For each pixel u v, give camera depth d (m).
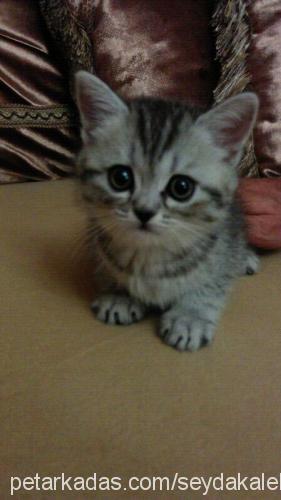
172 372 0.21
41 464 0.17
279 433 0.19
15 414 0.19
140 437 0.18
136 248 0.23
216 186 0.22
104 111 0.23
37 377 0.21
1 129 0.39
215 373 0.21
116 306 0.24
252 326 0.24
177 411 0.19
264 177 0.35
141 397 0.20
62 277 0.28
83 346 0.23
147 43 0.37
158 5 0.37
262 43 0.34
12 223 0.33
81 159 0.24
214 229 0.24
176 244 0.23
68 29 0.38
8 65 0.39
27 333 0.23
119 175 0.22
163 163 0.21
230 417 0.19
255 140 0.35
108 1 0.37
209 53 0.37
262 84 0.34
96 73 0.38
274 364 0.22
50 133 0.41
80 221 0.33
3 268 0.28
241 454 0.18
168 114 0.23
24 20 0.39
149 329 0.24
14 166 0.40
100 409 0.20
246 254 0.28
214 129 0.22
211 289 0.25
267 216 0.30
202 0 0.36
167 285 0.24
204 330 0.23
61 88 0.41
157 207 0.21
